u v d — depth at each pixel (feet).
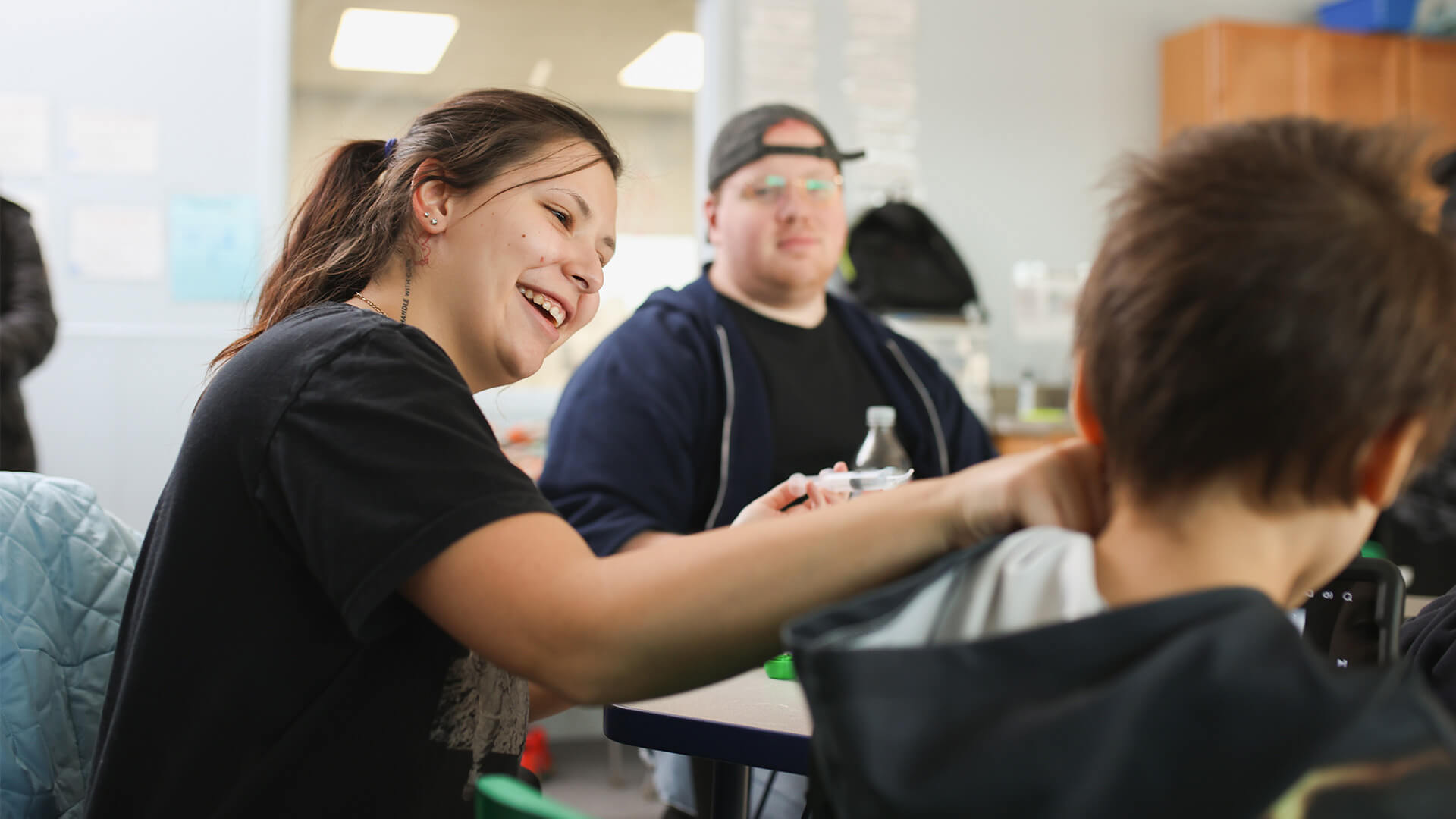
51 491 3.43
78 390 11.53
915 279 12.86
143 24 11.75
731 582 2.18
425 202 3.03
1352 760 1.51
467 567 2.27
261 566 2.54
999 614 1.85
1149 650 1.61
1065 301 14.38
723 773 3.87
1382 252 1.67
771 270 6.33
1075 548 1.84
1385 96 14.43
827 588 2.16
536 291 3.10
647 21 14.07
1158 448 1.78
